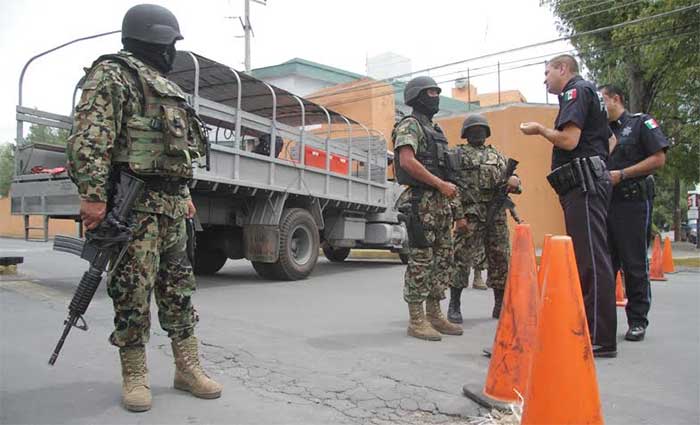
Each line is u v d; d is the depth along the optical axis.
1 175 26.95
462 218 4.50
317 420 2.52
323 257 13.29
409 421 2.53
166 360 3.44
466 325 4.77
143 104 2.58
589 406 2.01
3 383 2.94
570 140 3.57
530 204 15.35
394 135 4.12
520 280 2.73
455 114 16.47
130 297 2.57
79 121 2.42
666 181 24.72
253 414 2.58
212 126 7.30
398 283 7.69
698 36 13.48
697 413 2.65
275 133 7.34
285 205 7.92
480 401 2.71
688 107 17.22
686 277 9.13
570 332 2.04
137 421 2.47
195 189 6.33
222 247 8.10
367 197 9.59
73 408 2.61
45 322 4.43
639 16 13.62
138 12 2.68
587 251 3.64
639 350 3.89
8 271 7.64
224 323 4.59
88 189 2.39
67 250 5.23
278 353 3.65
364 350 3.77
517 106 15.38
